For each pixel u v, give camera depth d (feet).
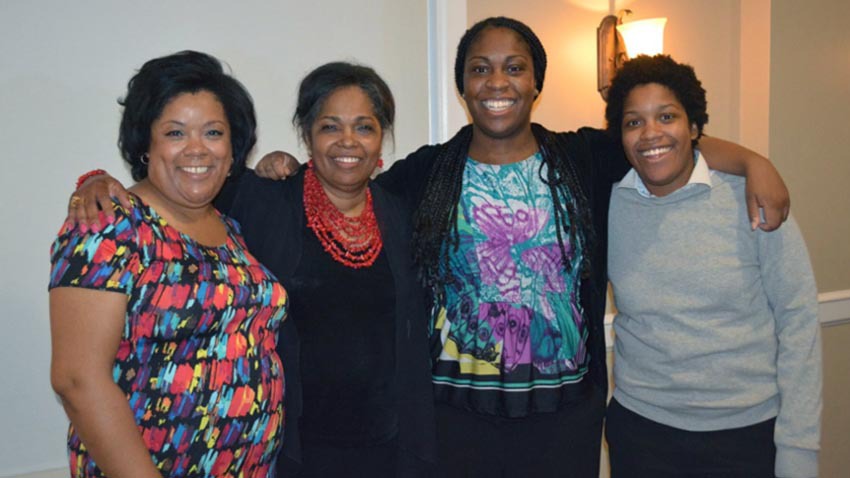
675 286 5.47
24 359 6.75
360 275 5.29
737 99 10.73
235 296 4.36
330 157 5.19
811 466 5.27
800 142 11.19
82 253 3.85
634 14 9.96
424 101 8.61
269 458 4.72
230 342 4.37
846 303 11.41
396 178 6.24
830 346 11.37
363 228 5.42
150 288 4.00
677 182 5.57
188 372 4.15
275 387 4.65
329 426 5.16
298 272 5.15
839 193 11.60
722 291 5.33
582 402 5.71
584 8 9.59
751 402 5.41
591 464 5.81
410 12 8.40
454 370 5.65
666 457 5.63
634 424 5.80
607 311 9.91
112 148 7.02
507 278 5.59
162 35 7.14
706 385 5.41
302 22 7.80
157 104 4.25
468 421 5.63
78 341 3.80
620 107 5.72
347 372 5.16
